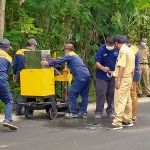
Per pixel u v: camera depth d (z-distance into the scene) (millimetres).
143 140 7180
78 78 9297
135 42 14188
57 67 9500
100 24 13570
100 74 9414
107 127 8211
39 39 11984
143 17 13953
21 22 11508
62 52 12359
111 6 13664
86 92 9555
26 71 9219
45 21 12359
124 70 8094
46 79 9164
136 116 9156
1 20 10125
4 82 7910
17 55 9766
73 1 12719
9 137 7441
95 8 13352
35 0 11789
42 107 9273
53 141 7117
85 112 9578
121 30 13875
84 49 13492
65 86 9898
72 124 8727
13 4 11719
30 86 9219
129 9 13594
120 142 7027
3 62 7965
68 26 12875
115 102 8234
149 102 12438
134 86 8875
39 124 8703
